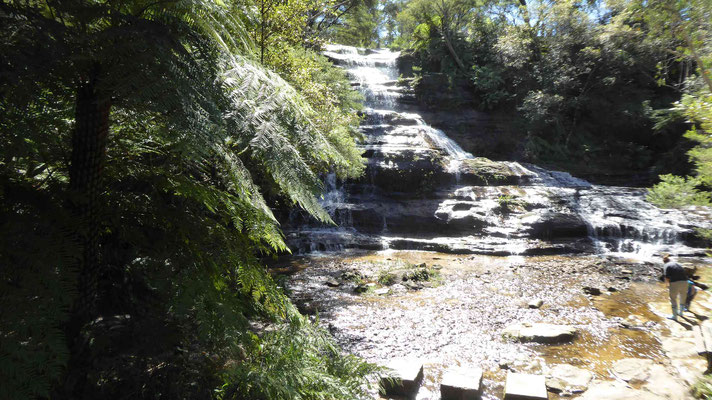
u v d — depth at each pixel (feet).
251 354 11.74
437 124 80.07
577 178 66.49
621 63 73.41
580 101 78.79
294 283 32.65
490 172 59.67
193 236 11.02
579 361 19.84
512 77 84.12
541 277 35.06
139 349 10.06
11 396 6.37
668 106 75.25
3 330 6.68
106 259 11.21
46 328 6.98
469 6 92.89
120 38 8.25
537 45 83.10
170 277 10.21
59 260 7.57
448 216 49.93
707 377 17.04
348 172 43.55
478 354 20.49
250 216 11.78
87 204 9.32
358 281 33.40
